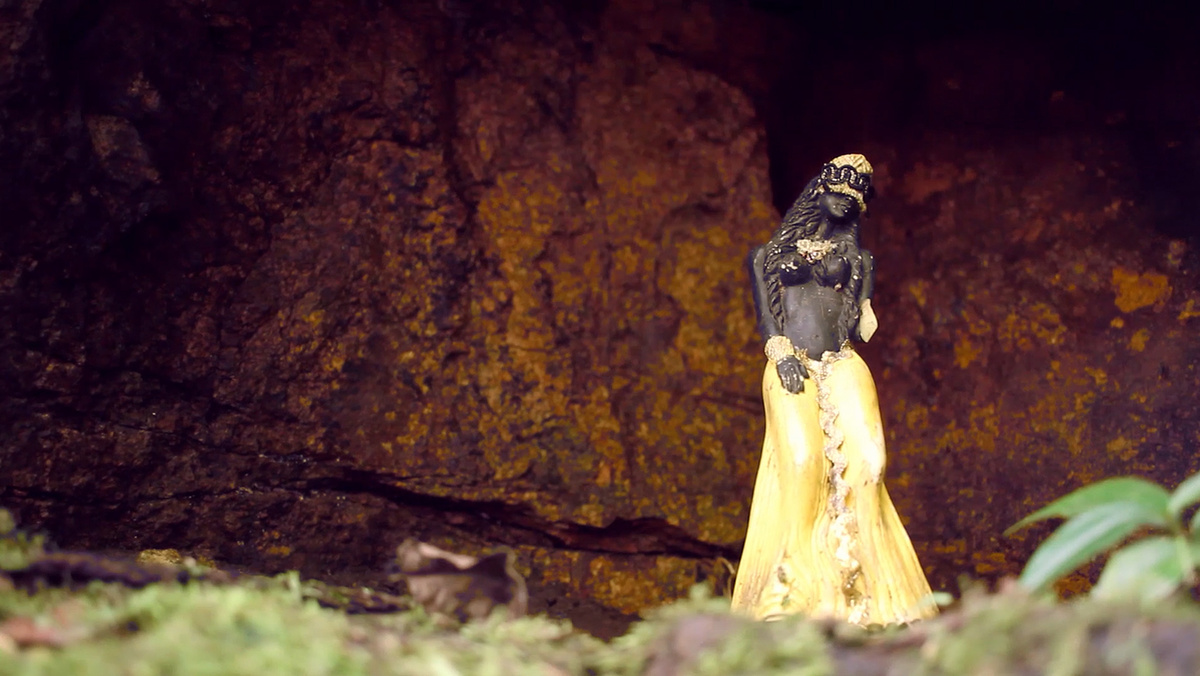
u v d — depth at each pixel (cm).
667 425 749
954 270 815
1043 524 758
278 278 676
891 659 163
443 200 720
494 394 713
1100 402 771
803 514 474
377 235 705
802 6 841
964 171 830
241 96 661
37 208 561
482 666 173
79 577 195
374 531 684
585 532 726
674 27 812
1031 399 781
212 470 642
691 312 769
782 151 855
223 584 200
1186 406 759
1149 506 161
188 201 642
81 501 597
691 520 733
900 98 848
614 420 735
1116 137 813
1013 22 834
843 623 181
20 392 575
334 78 700
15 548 204
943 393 794
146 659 153
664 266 772
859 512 475
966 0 839
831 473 481
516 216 743
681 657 181
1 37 519
